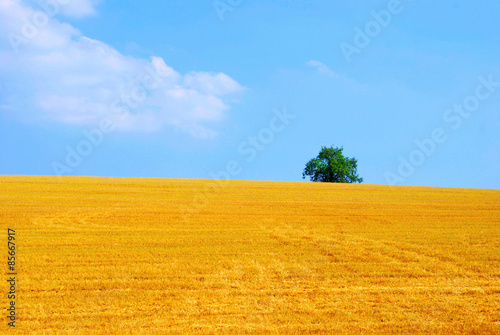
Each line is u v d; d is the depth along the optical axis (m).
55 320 10.46
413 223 24.95
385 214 28.19
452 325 10.39
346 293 12.69
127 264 15.30
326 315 10.88
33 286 12.73
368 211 29.33
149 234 20.45
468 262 16.19
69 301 11.66
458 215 28.22
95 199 31.00
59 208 26.84
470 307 11.62
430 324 10.43
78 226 22.00
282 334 9.75
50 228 21.34
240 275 14.27
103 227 21.89
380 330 10.04
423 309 11.45
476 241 20.00
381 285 13.59
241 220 24.77
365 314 11.02
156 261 15.79
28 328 9.99
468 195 40.47
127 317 10.69
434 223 25.05
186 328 10.03
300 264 15.71
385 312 11.15
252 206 30.36
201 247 17.98
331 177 70.50
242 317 10.75
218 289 12.90
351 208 30.56
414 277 14.47
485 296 12.58
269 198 34.97
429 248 18.41
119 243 18.47
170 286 13.06
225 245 18.52
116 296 12.11
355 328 10.15
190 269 14.82
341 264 15.83
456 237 20.89
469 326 10.32
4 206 26.92
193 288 12.97
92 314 10.83
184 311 11.05
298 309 11.28
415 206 32.25
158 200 31.70
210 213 26.94
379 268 15.27
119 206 28.41
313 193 39.31
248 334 9.73
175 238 19.67
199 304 11.66
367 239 20.19
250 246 18.38
